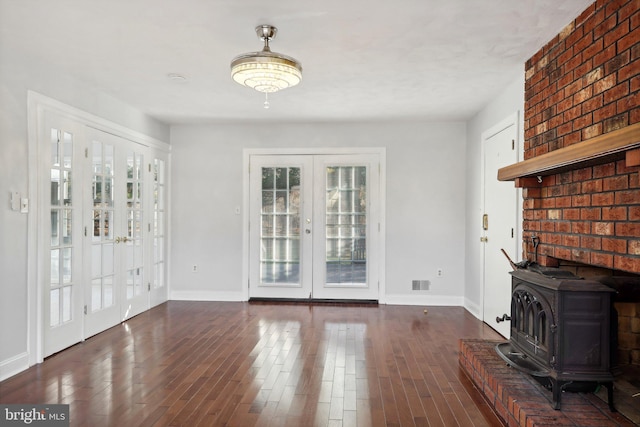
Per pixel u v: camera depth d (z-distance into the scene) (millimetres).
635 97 2023
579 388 2320
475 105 4773
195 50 3193
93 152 4168
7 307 3117
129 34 2902
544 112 3041
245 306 5531
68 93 3773
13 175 3176
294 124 5805
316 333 4305
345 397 2816
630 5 2062
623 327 2479
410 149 5691
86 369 3281
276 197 5879
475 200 5141
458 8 2525
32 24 2738
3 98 3088
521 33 2861
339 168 5805
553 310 2342
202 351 3725
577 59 2588
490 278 4543
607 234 2254
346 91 4270
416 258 5699
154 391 2891
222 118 5473
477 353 3121
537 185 3086
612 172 2211
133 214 4934
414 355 3654
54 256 3627
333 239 5828
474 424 2469
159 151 5590
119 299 4645
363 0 2436
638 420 2154
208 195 5902
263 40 2959
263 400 2768
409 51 3205
